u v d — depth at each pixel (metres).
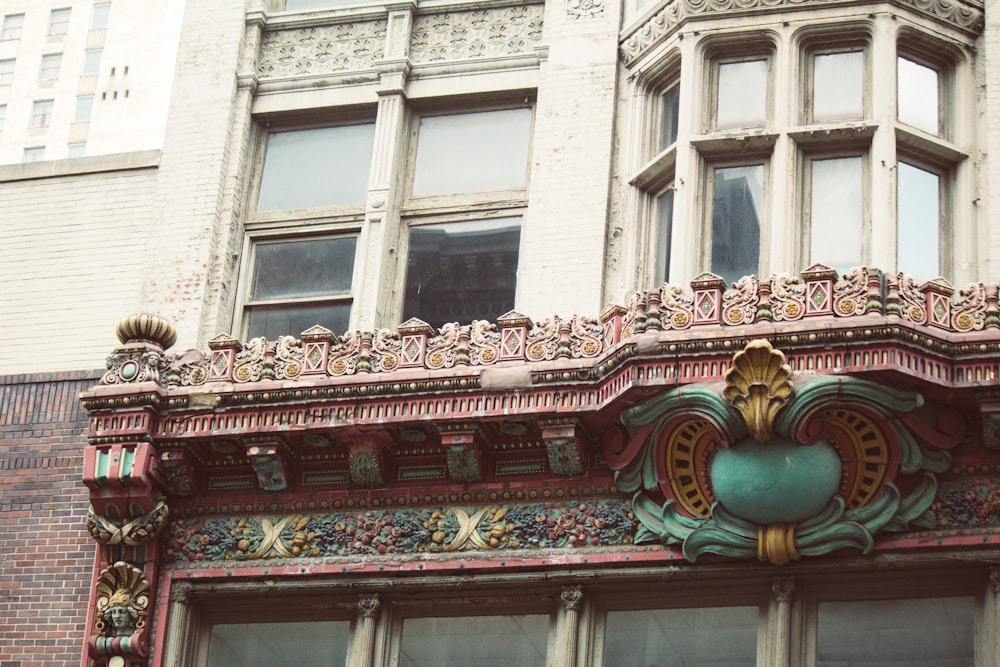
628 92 20.33
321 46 21.91
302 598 18.44
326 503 18.47
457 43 21.44
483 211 20.50
